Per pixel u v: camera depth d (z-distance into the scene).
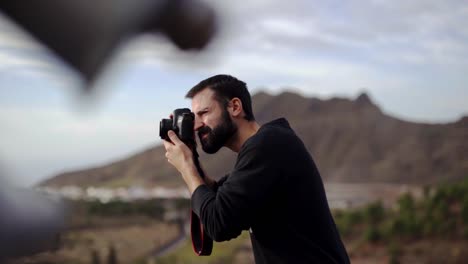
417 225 50.31
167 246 59.91
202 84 2.30
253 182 2.18
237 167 2.24
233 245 50.94
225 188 2.20
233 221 2.17
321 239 2.32
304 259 2.29
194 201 2.23
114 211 71.62
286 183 2.24
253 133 2.34
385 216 59.44
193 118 2.25
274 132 2.29
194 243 2.41
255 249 2.40
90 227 41.84
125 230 62.47
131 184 194.50
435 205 56.03
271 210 2.27
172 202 97.19
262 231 2.31
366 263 45.94
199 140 2.29
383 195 165.88
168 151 2.28
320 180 2.41
